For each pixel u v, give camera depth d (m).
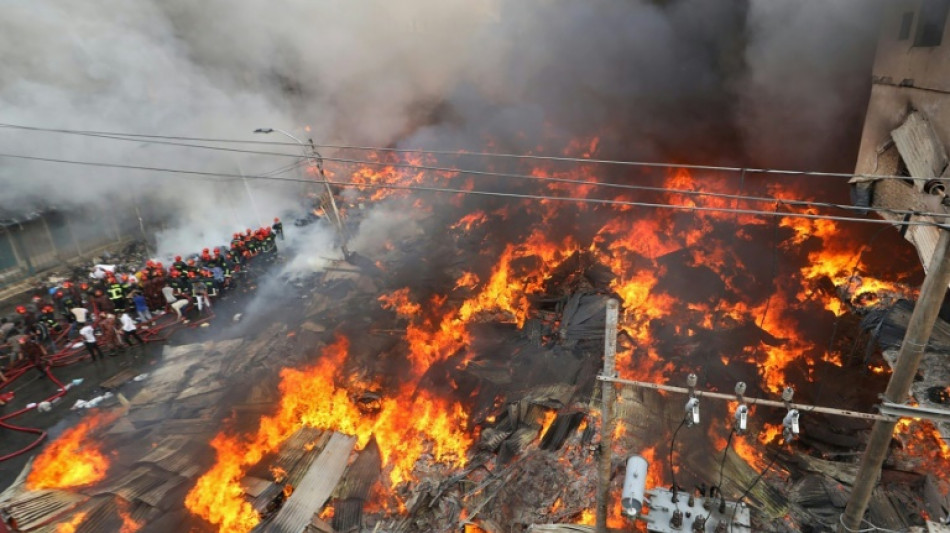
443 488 12.55
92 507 11.82
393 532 11.70
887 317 15.15
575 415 13.68
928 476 11.04
